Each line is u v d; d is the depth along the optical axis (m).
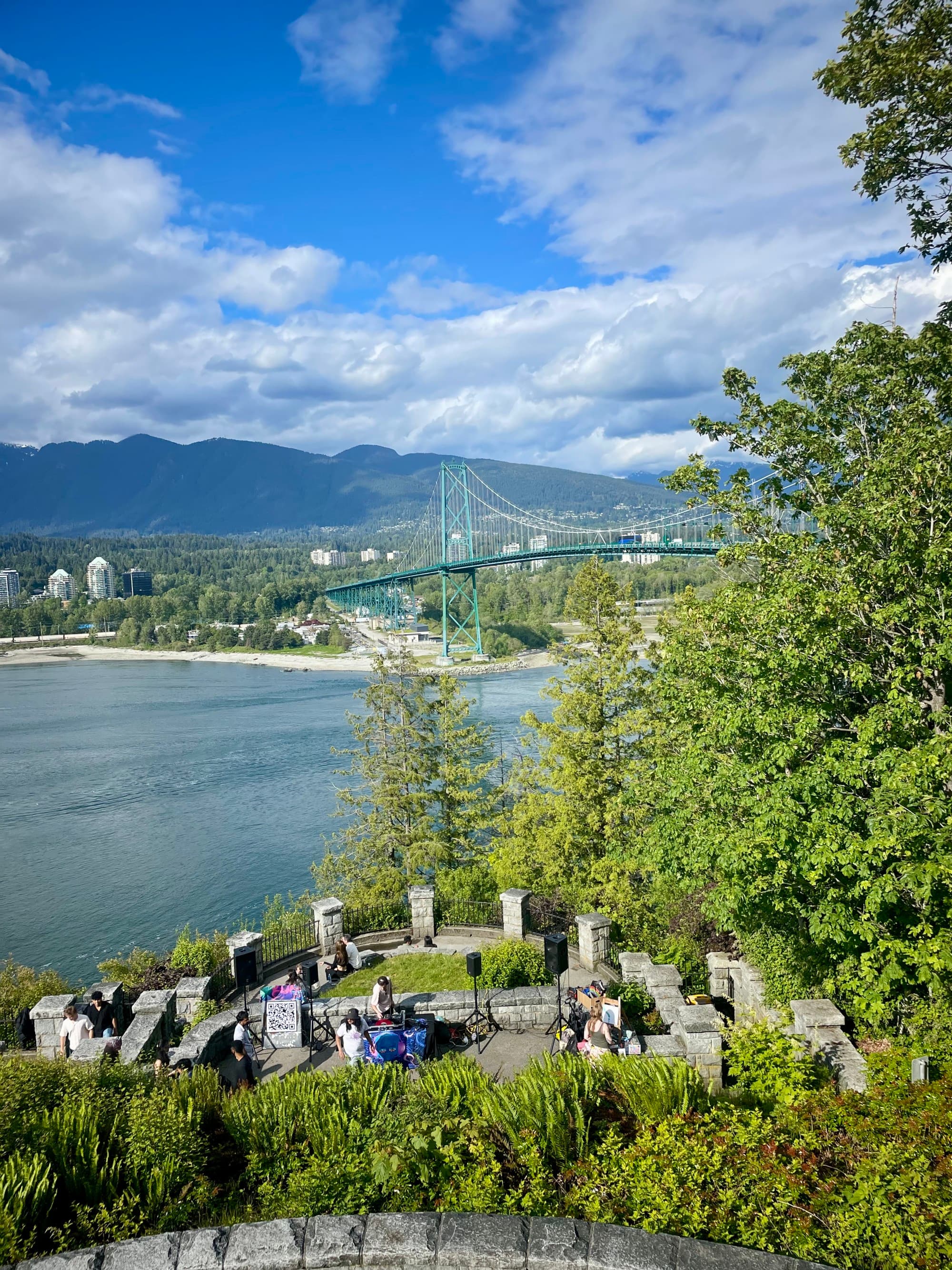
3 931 45.47
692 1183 6.86
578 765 26.33
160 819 66.75
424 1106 8.57
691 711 18.33
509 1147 7.84
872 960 12.78
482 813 34.50
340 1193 7.32
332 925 18.50
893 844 11.78
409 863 31.02
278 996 13.49
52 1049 14.90
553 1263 5.91
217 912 47.56
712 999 16.91
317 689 155.75
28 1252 6.61
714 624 17.88
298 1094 9.07
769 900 15.50
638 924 21.61
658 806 19.11
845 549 15.35
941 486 13.97
